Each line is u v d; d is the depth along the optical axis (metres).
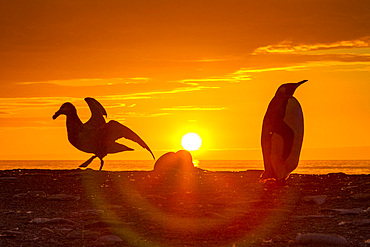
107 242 10.78
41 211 14.50
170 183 20.77
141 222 13.01
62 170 25.55
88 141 24.28
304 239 10.64
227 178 22.94
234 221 13.05
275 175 19.27
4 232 11.45
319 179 22.17
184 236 11.45
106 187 19.33
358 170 98.44
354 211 13.88
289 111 18.66
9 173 24.20
